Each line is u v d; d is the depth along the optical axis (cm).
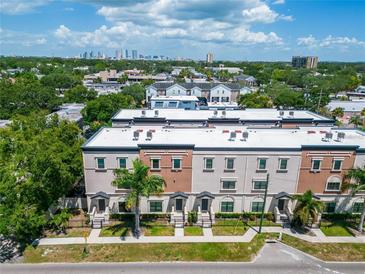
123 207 4216
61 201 4366
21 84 9519
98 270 3172
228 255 3456
